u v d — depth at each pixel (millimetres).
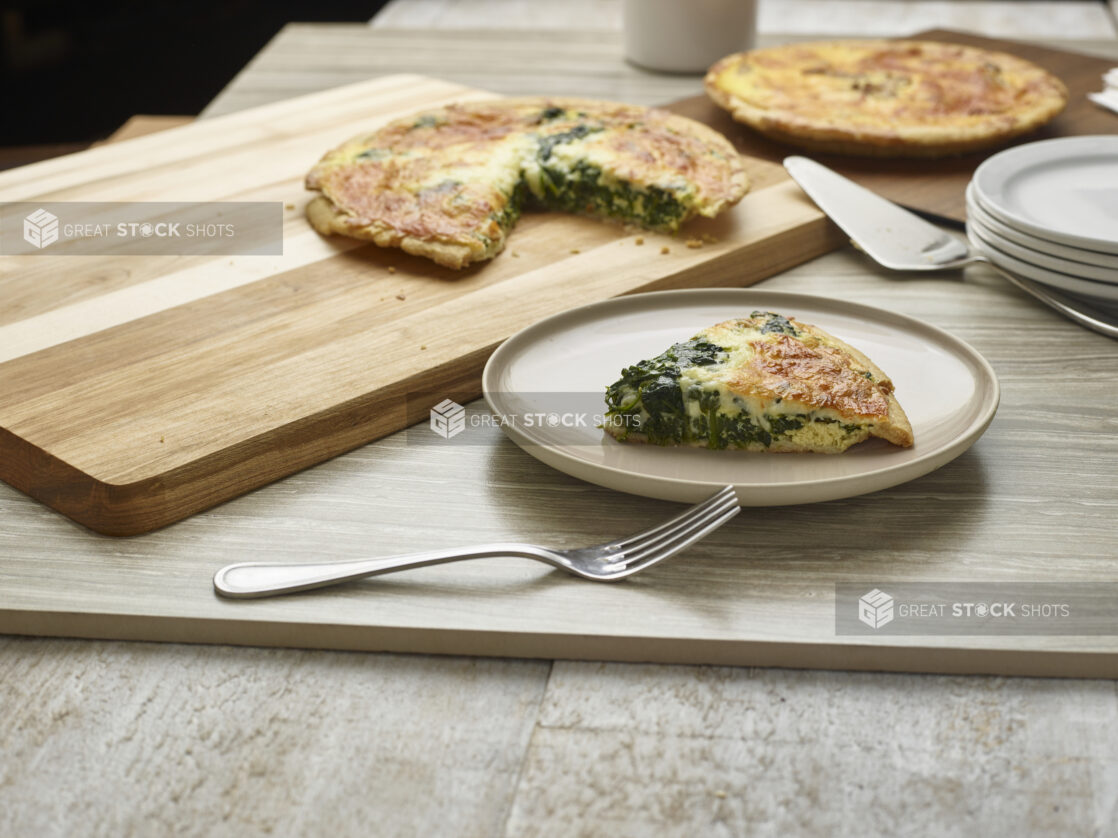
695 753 825
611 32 1724
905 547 910
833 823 770
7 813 778
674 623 874
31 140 2438
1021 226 1074
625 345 1014
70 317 1064
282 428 956
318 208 1197
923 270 1138
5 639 888
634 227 1193
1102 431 980
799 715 854
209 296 1089
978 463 960
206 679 869
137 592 891
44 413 968
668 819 773
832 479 896
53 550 917
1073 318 1082
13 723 851
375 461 976
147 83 2639
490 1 1981
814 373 956
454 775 807
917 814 776
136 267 1126
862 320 1027
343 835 762
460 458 976
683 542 888
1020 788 794
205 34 2822
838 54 1478
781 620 874
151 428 956
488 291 1098
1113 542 911
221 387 992
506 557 909
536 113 1328
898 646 862
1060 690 862
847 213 1191
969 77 1396
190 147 1323
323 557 909
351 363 1014
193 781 801
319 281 1108
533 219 1219
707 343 976
